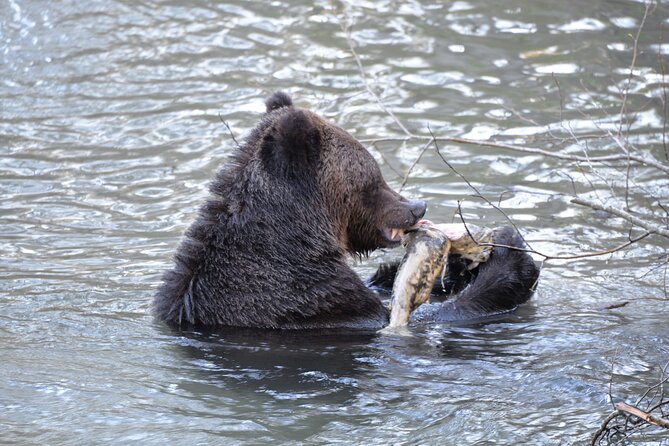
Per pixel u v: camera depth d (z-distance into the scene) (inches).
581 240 687.1
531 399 434.9
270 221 529.7
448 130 883.4
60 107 962.7
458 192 770.8
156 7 1186.6
